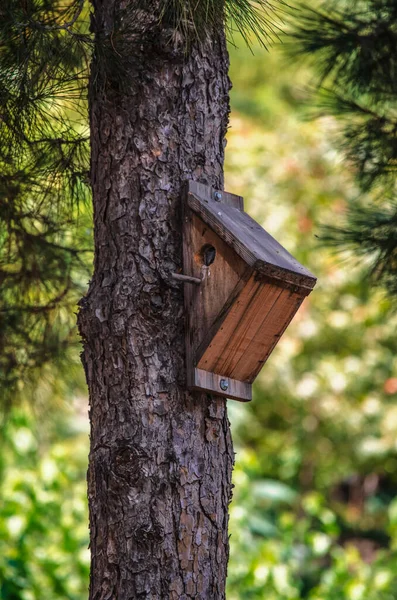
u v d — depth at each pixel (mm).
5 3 4684
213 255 4715
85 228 6848
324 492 18266
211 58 4918
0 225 6574
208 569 4574
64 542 9523
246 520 10938
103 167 4820
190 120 4828
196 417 4664
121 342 4633
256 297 4512
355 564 10961
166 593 4461
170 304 4672
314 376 16016
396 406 16094
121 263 4703
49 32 4688
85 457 14781
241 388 4812
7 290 6988
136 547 4484
